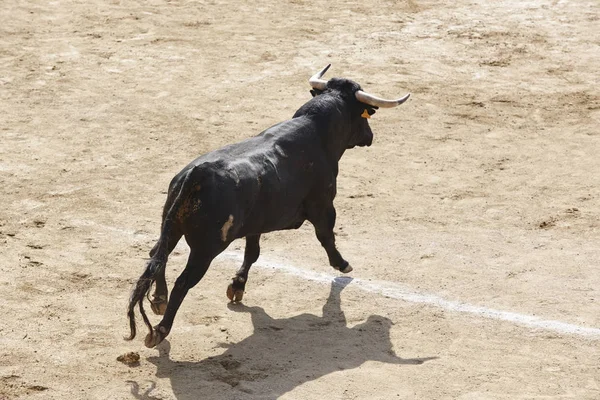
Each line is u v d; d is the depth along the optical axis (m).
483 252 16.27
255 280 14.96
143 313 11.55
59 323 13.23
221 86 24.83
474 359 12.74
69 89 24.27
